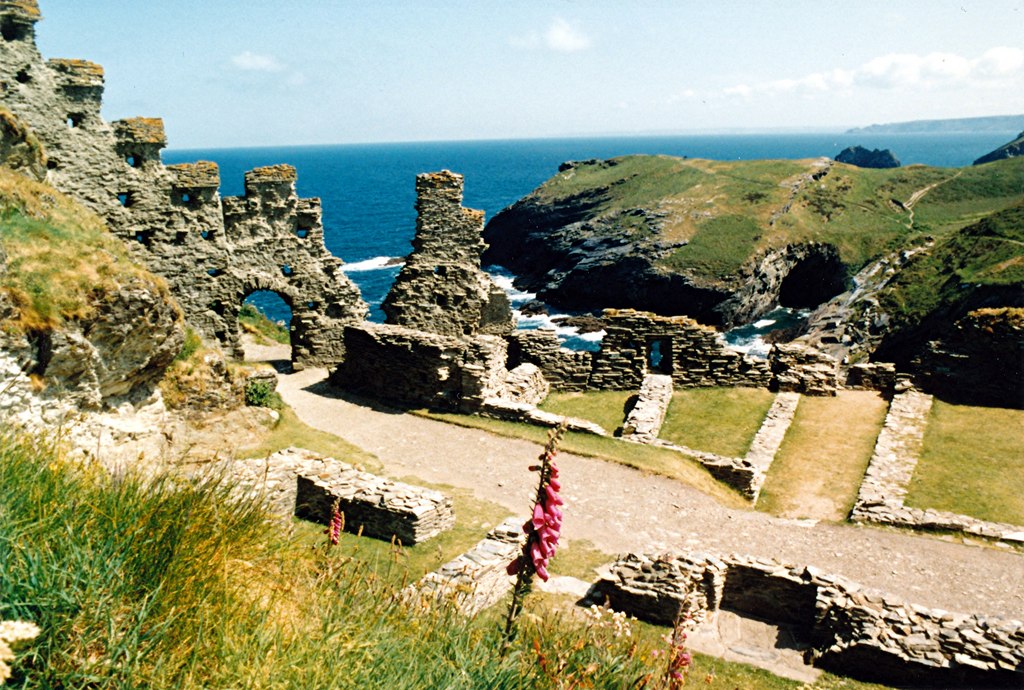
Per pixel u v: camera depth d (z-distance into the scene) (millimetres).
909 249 132250
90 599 7184
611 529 23641
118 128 38594
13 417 15758
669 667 10234
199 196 40594
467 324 42375
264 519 10258
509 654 9500
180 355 29047
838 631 17500
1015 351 31016
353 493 22641
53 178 36906
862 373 35344
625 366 37375
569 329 108625
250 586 8836
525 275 163625
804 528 24172
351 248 177250
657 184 179125
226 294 41781
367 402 35500
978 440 28719
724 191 165000
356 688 7863
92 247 25328
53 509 8250
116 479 9703
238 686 7254
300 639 7977
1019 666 15578
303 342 42156
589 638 11008
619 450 29531
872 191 169375
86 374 21750
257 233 41781
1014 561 21688
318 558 10422
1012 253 82750
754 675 16422
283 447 29172
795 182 170500
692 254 136000
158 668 6949
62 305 21391
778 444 30328
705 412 33844
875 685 16359
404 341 34594
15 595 6797
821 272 141125
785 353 36375
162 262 40250
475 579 17016
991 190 166000
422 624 9938
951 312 81062
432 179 40906
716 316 126438
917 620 17016
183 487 9781
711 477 28156
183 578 8125
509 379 35531
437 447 30312
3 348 19312
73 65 37062
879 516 24297
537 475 27719
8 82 35500
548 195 190500
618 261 137625
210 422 29016
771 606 19312
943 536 23219
